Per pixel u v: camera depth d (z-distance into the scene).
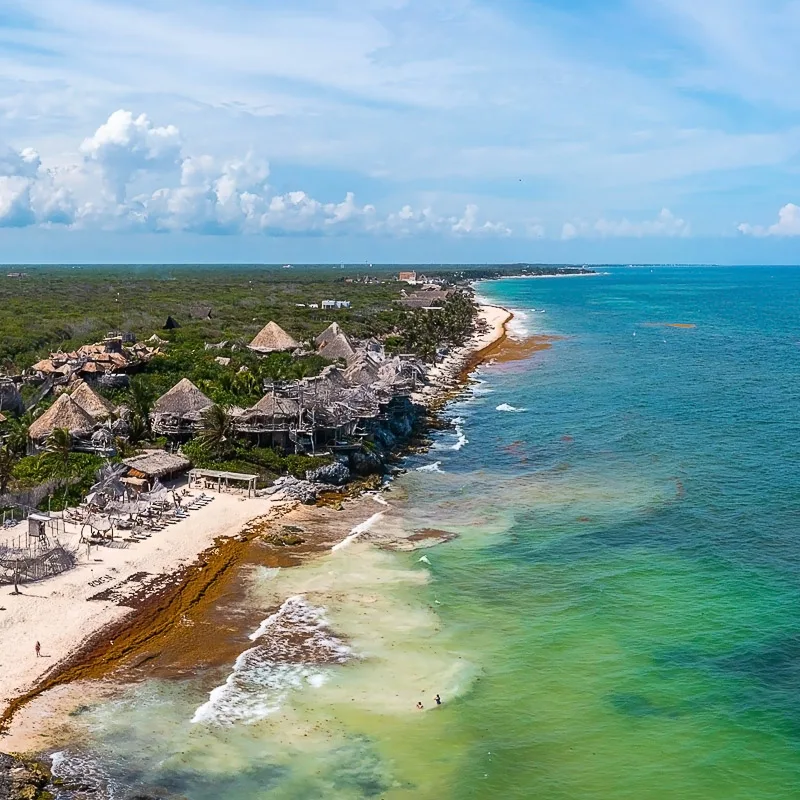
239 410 78.00
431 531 61.94
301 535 60.53
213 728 37.16
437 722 37.94
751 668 41.97
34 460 67.88
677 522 62.31
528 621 47.38
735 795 32.94
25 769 32.78
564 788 33.50
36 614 46.09
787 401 106.25
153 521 60.31
